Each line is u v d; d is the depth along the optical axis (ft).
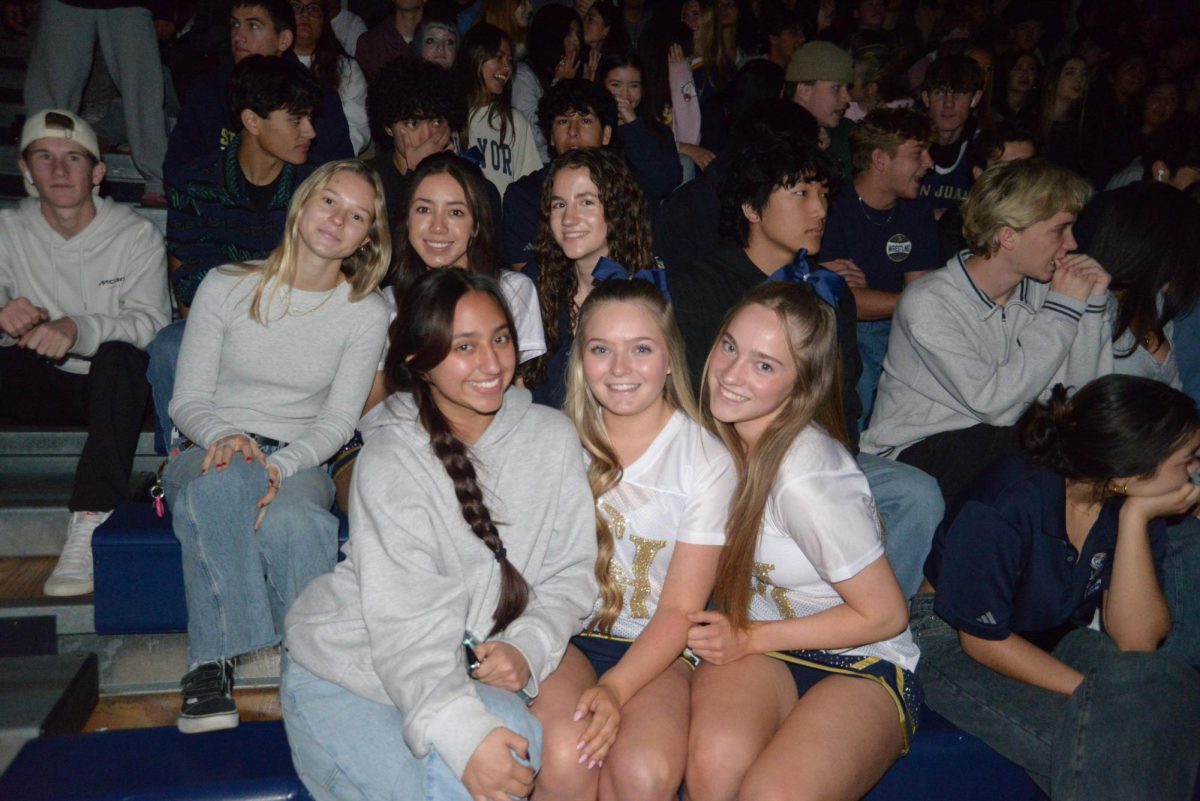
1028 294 8.93
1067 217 8.15
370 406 8.75
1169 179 13.78
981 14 21.62
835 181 8.05
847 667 6.41
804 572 6.37
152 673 8.16
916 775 6.96
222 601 7.25
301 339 7.82
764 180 8.01
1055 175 8.13
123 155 13.19
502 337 5.99
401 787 5.69
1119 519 6.77
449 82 10.37
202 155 10.55
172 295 11.58
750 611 6.77
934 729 7.11
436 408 6.19
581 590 6.26
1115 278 9.00
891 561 8.18
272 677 8.21
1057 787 6.41
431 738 5.38
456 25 14.02
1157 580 6.84
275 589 7.57
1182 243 8.77
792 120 10.13
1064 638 7.27
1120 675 6.36
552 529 6.35
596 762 5.80
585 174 8.13
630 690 6.00
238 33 11.28
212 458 7.25
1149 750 6.22
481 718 5.39
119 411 8.45
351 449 8.66
